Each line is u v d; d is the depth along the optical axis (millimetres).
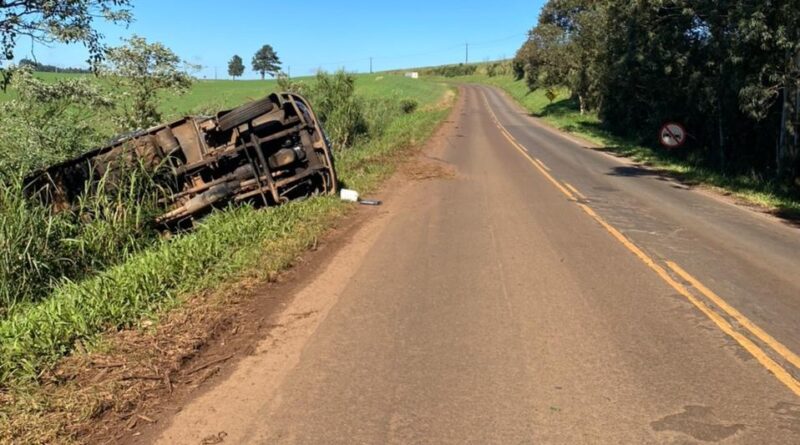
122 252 8328
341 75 25516
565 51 52406
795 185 15797
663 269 7586
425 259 8062
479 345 5203
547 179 16562
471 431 3852
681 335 5418
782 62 15555
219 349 5152
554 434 3812
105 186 9172
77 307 5582
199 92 64062
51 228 7707
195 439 3799
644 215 11570
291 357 4980
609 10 26109
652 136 28016
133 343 5109
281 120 11086
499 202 12734
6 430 3777
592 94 41000
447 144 27375
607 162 22094
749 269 7703
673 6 20156
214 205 10281
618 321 5766
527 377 4598
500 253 8398
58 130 11180
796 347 5156
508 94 89750
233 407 4184
